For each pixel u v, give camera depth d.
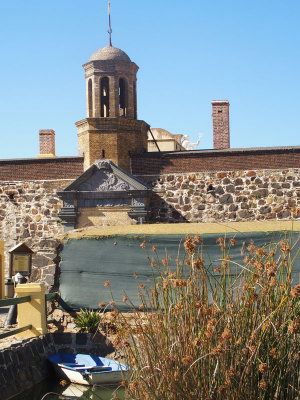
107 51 27.98
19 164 27.33
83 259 12.84
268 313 6.56
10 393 10.37
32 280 13.33
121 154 26.58
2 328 12.75
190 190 25.73
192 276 7.13
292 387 6.16
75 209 25.22
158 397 6.35
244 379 6.21
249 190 25.17
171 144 35.88
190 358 6.11
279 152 25.02
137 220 24.78
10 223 27.19
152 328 7.14
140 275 12.38
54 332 12.44
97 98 27.77
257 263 6.84
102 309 12.55
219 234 11.83
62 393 10.81
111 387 10.62
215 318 6.57
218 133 33.47
